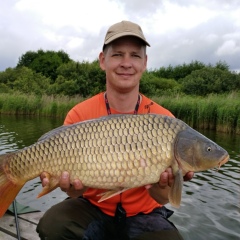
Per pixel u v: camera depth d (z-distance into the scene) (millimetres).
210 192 1400
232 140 2695
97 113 729
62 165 572
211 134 3062
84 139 567
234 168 1803
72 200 718
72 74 7605
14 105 5445
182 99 3857
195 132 596
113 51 706
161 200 659
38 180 1575
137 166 562
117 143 562
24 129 3443
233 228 1053
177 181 573
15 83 8406
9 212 980
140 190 690
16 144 2506
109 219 696
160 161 568
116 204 688
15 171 594
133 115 574
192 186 1482
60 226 666
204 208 1214
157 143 566
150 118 574
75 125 581
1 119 4621
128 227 682
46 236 671
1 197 594
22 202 1294
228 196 1349
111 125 567
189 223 1086
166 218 728
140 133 564
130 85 707
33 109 5395
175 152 570
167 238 662
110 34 718
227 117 3148
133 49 707
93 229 681
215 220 1109
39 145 583
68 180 573
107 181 567
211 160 584
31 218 951
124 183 569
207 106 3369
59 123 4098
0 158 599
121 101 727
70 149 569
